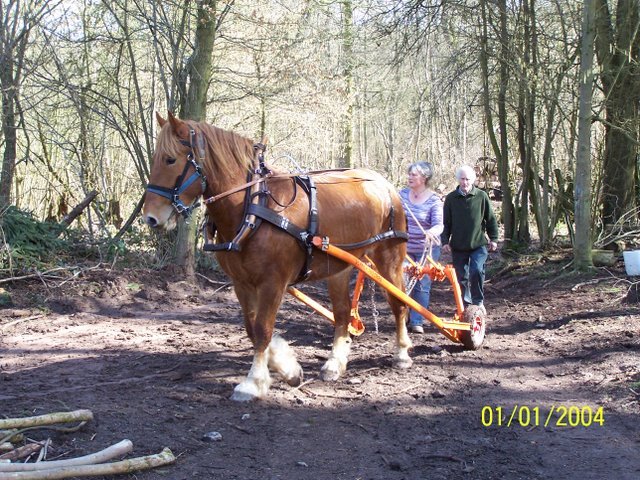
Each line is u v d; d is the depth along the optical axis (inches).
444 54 585.9
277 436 183.3
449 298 424.2
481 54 511.8
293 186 209.9
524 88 492.4
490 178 805.9
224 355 265.3
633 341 269.0
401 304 251.8
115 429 178.5
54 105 454.6
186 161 193.8
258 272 199.9
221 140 199.3
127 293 377.7
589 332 294.4
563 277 419.8
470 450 176.7
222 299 397.7
